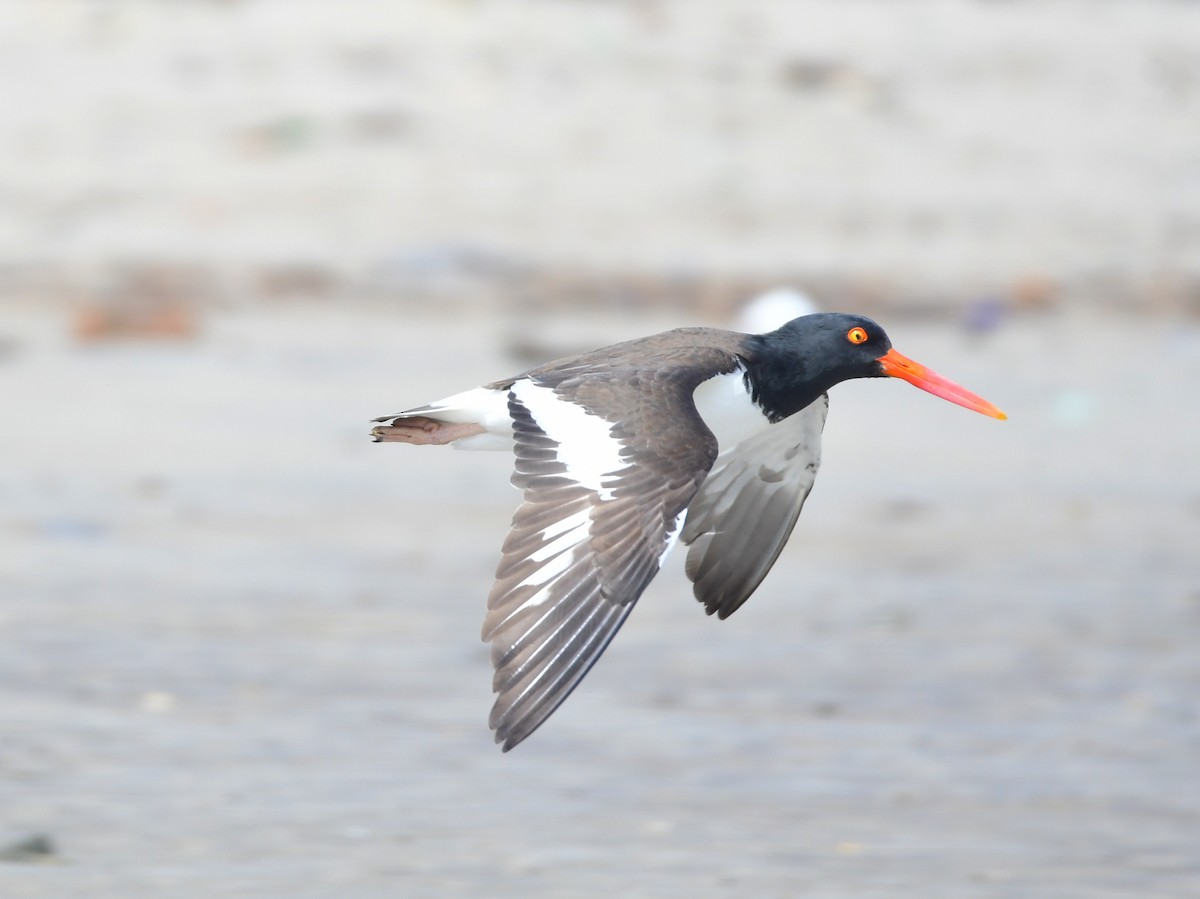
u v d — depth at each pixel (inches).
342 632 498.9
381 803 378.3
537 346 856.3
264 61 1138.7
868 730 434.9
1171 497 658.2
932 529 617.0
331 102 1101.1
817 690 463.5
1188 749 425.4
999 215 1048.2
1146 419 772.0
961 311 951.6
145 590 530.3
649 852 353.1
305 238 987.9
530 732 266.4
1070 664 486.3
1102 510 641.0
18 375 796.6
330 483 652.1
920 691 464.4
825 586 555.8
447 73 1135.6
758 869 344.8
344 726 428.5
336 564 560.7
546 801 382.3
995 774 406.0
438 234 993.5
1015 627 517.7
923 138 1118.4
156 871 336.5
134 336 868.6
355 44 1159.0
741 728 434.6
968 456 711.1
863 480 674.8
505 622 277.1
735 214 1026.1
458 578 550.9
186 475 656.4
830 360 374.3
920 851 356.8
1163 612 532.7
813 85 1156.5
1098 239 1027.3
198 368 818.8
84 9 1183.6
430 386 794.2
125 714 431.8
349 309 927.0
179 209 1011.9
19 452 677.9
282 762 402.6
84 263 958.4
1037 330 934.4
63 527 589.0
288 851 349.1
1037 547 597.3
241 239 986.7
